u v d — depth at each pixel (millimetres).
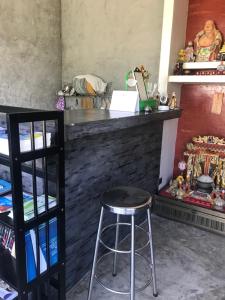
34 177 1094
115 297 1628
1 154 1057
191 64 2521
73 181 1506
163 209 2656
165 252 2098
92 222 1777
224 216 2318
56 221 1261
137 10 2875
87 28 3357
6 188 1476
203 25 2635
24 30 3211
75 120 1382
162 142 2736
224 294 1670
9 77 3172
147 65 2930
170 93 2635
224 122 2729
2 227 1350
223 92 2684
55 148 1136
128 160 2117
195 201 2553
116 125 1574
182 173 3051
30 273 1172
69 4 3463
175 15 2430
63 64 3748
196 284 1753
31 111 1071
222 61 2379
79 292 1663
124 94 2150
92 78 3170
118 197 1471
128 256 2029
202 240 2283
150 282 1649
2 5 2932
